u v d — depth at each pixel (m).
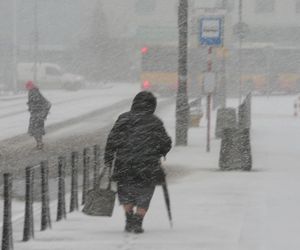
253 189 32.41
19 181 36.69
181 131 53.28
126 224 23.09
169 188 33.03
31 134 51.28
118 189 23.09
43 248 20.62
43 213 23.70
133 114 22.91
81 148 51.88
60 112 89.19
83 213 24.84
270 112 94.81
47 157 46.88
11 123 73.69
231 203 28.59
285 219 24.77
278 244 20.52
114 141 22.70
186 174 38.03
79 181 37.09
